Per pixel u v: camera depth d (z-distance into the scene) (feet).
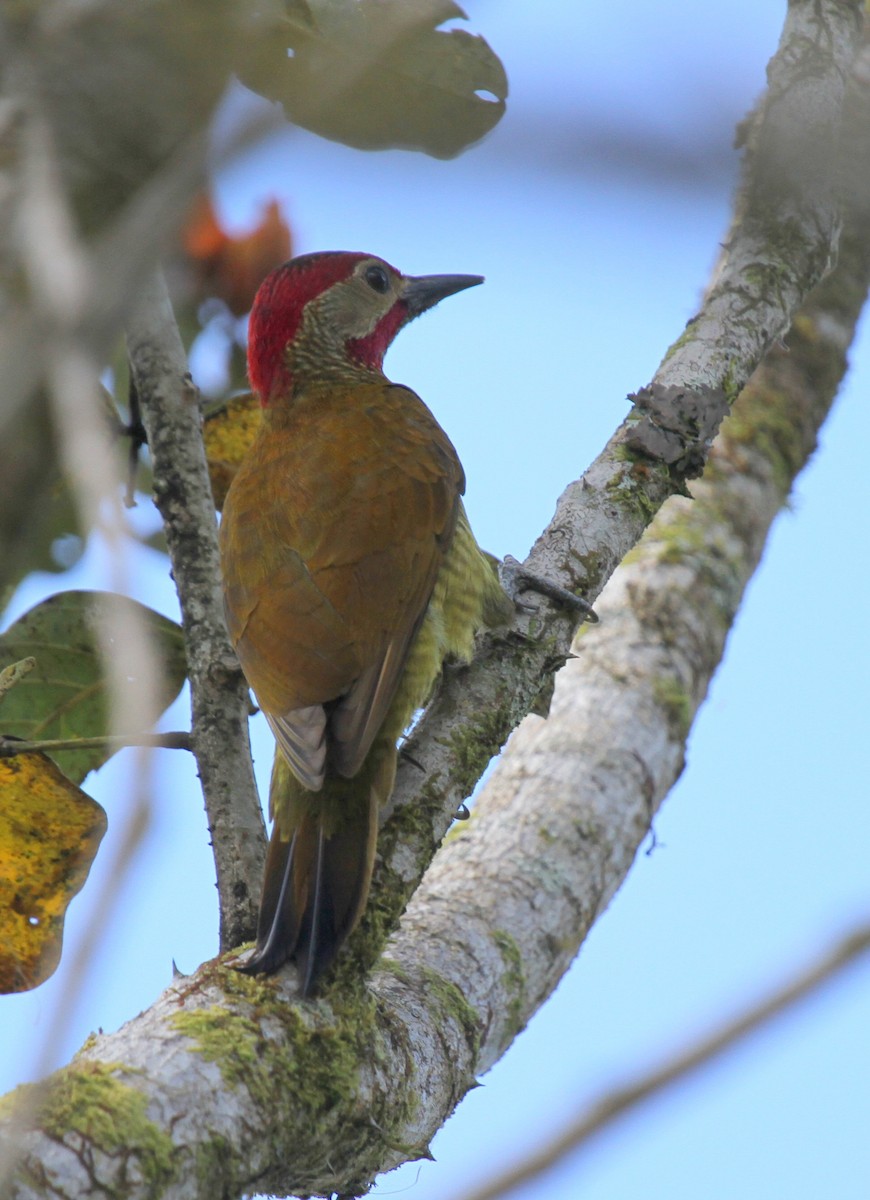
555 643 28.53
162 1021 19.71
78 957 8.47
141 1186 17.22
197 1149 18.10
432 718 27.04
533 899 28.81
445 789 25.81
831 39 32.81
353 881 23.30
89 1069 18.17
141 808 8.84
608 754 32.12
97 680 30.81
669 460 30.35
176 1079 18.61
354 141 25.26
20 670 24.86
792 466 39.86
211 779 26.89
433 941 26.94
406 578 28.71
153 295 29.07
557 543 29.40
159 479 28.86
